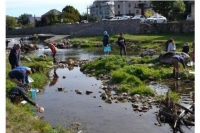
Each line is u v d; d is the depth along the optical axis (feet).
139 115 44.27
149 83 64.54
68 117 43.78
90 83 67.26
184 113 41.29
